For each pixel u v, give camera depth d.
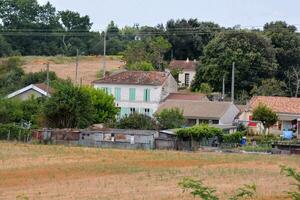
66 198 67.50
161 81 185.62
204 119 171.12
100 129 145.62
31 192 72.31
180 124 157.75
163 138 139.25
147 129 152.75
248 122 173.88
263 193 70.81
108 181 83.00
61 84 161.38
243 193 29.97
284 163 110.19
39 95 178.88
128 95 185.25
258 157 121.19
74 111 149.25
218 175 91.12
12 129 145.25
